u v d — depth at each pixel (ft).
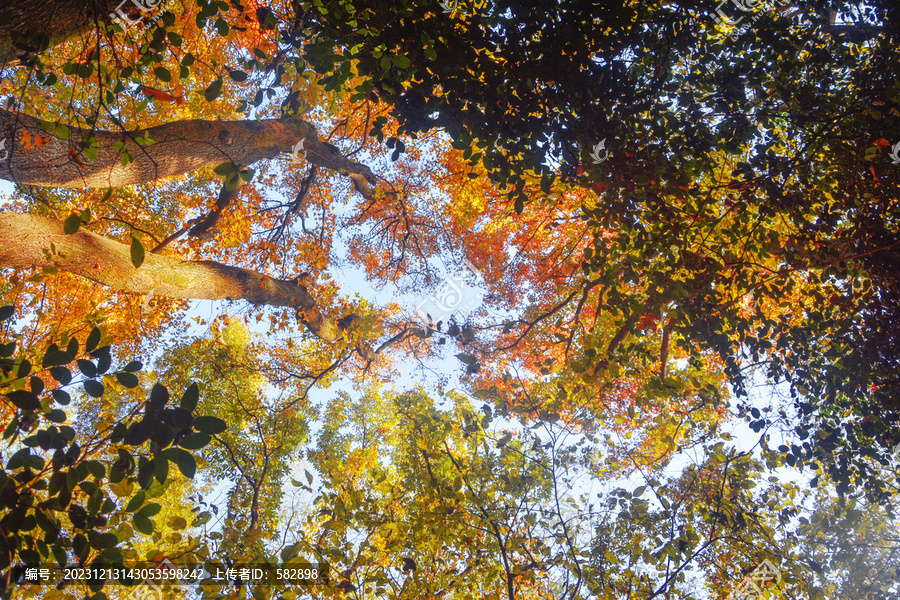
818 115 14.80
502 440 17.93
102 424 18.84
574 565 15.81
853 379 15.60
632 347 16.92
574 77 14.01
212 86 12.00
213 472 27.71
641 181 13.89
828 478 17.65
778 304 16.60
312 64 12.89
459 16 14.78
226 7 12.21
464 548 17.69
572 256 29.07
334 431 31.60
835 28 15.42
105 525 8.39
